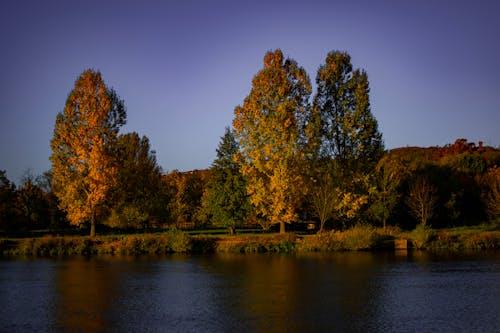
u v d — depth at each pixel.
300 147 43.06
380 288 22.67
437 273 27.23
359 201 43.69
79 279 26.12
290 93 43.62
